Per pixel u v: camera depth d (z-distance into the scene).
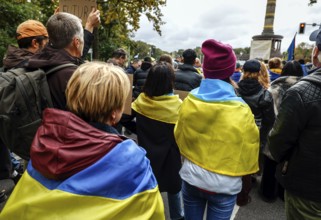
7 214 0.94
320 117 1.41
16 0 11.89
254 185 3.81
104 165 0.93
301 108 1.43
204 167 1.75
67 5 2.30
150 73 2.25
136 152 1.01
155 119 2.26
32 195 0.94
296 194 1.54
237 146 1.68
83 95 1.04
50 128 0.96
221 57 1.73
